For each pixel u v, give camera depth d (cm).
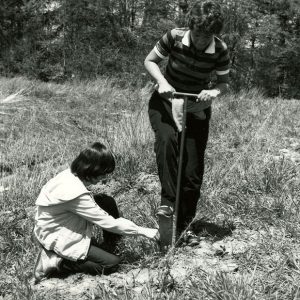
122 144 680
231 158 622
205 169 579
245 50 2202
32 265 398
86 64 1966
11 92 1111
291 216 446
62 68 2094
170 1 2084
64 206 362
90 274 373
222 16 352
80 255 365
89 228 375
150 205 484
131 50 2038
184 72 382
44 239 366
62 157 672
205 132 398
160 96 392
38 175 604
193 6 356
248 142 730
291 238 408
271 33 2192
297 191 509
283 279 344
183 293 329
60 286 358
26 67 2089
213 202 483
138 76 1880
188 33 373
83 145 757
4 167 662
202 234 424
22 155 696
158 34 2044
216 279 332
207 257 385
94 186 577
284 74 2534
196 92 394
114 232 372
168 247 383
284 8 2506
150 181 581
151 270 370
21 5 2267
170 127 380
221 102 1160
